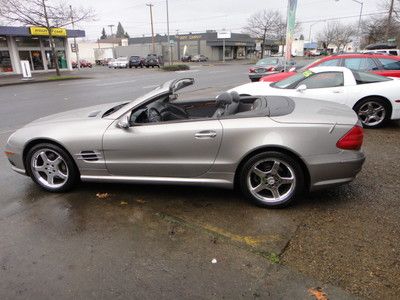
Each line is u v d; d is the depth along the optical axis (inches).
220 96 155.0
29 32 1290.6
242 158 141.9
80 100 524.4
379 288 99.7
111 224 138.0
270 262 112.2
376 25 1747.0
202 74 1106.7
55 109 442.9
